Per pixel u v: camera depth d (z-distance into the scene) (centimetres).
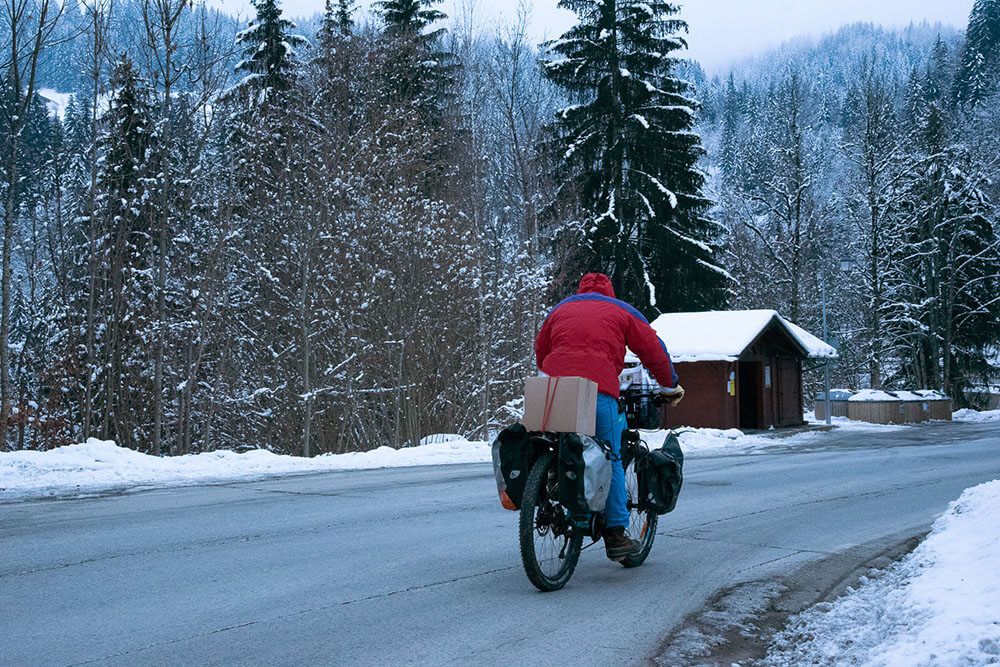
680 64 4350
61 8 1955
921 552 751
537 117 4066
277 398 2700
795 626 585
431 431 2761
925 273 5384
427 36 4100
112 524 890
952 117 5997
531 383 637
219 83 2352
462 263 2733
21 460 1360
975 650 429
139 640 516
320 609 586
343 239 2488
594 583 670
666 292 4338
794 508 1084
